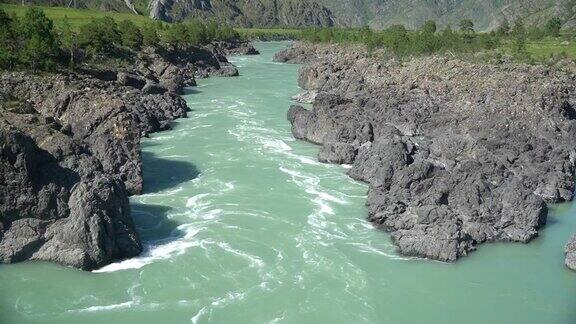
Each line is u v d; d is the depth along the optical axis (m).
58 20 198.00
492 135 94.19
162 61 167.50
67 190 60.69
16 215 58.31
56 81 103.38
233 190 78.12
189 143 100.38
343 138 96.94
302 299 52.81
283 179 82.88
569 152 94.25
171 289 53.97
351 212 71.69
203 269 57.47
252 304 51.88
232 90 159.12
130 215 62.28
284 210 71.88
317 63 175.25
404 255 61.19
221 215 69.94
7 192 57.94
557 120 103.44
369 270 58.09
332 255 60.75
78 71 121.56
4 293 52.62
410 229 64.12
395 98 122.62
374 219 68.19
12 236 57.47
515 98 111.50
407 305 52.53
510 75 125.38
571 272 59.22
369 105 118.38
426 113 113.50
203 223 67.62
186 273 56.66
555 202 78.50
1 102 81.12
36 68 108.62
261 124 115.62
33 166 59.75
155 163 88.56
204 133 107.44
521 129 98.75
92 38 149.88
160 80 155.88
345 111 108.56
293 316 50.31
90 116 87.56
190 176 83.38
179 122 116.31
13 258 56.81
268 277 56.31
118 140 79.56
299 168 88.12
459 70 136.50
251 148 98.12
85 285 54.25
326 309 51.44
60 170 61.53
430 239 61.25
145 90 125.12
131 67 153.50
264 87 165.62
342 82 150.00
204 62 199.88
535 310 52.47
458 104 116.81
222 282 55.28
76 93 93.69
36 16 125.56
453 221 63.72
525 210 68.06
